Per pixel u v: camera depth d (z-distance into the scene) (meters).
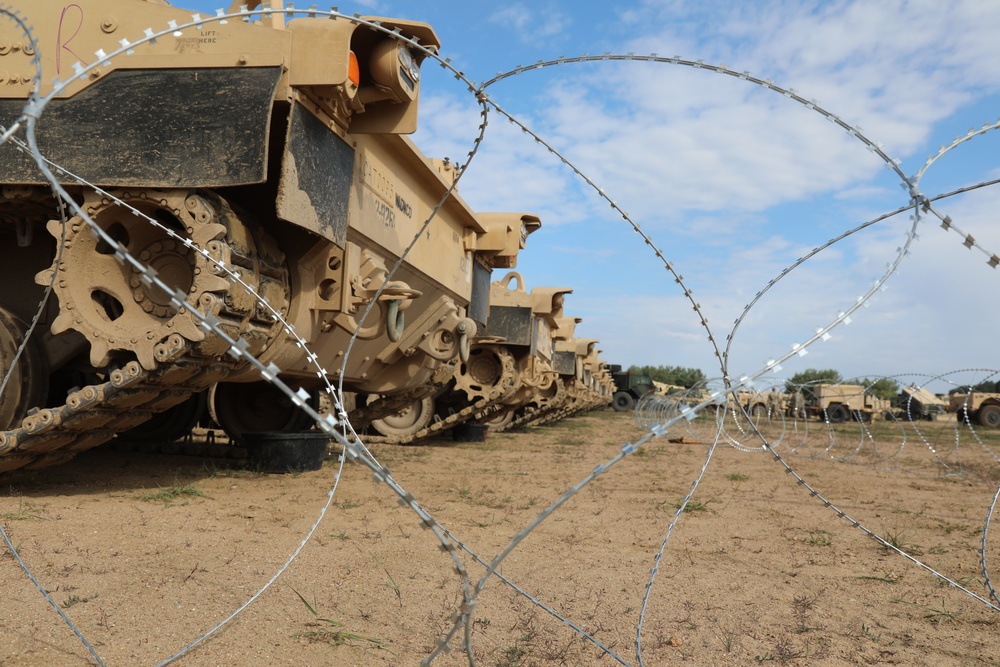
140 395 6.90
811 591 5.22
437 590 4.72
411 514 7.14
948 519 8.59
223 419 11.50
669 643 4.03
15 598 4.11
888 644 4.20
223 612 4.09
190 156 6.61
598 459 14.37
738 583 5.34
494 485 9.89
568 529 7.05
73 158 6.75
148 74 6.81
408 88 7.49
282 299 7.78
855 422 42.84
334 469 10.39
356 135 8.34
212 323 2.14
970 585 5.55
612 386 52.09
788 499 9.73
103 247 7.09
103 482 8.22
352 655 3.62
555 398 24.91
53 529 5.68
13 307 8.00
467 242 13.70
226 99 6.65
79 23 6.93
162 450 11.23
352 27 6.84
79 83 6.84
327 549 5.59
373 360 11.87
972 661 3.98
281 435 9.67
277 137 7.38
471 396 18.78
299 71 6.79
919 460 17.20
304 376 10.59
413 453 14.53
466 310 14.11
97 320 6.81
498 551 5.92
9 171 6.84
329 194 7.52
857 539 7.15
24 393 7.23
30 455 7.14
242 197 7.82
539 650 3.81
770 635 4.25
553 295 20.33
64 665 3.33
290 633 3.85
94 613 3.96
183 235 6.80
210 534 5.85
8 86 6.94
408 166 10.34
